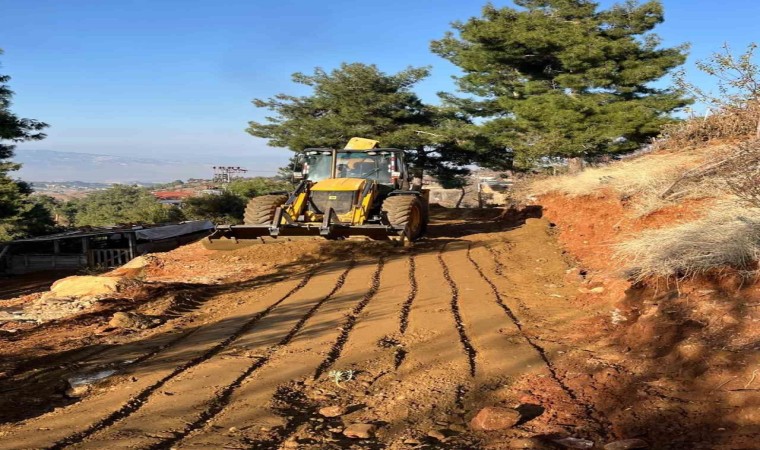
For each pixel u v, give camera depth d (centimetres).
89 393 450
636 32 2322
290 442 349
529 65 2541
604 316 601
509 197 2184
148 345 584
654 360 445
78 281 873
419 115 2925
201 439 357
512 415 365
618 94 2319
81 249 3189
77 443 353
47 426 381
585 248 1043
